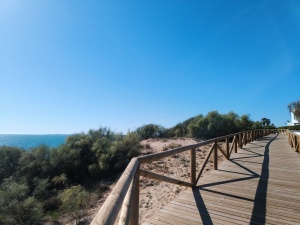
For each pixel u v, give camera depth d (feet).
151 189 31.53
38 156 69.21
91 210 39.63
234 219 10.64
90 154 71.56
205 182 17.40
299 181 17.57
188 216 11.02
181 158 53.52
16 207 40.60
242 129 99.30
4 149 72.28
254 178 18.61
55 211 45.55
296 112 123.13
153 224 10.19
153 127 113.60
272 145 47.42
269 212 11.43
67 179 62.80
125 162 66.39
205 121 101.55
